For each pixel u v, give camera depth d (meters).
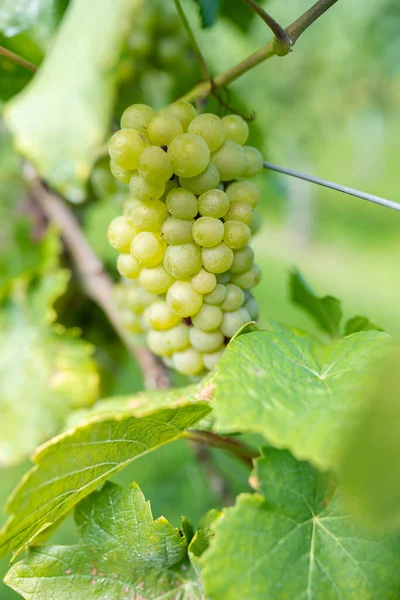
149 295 0.49
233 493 0.66
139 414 0.40
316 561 0.40
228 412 0.39
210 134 0.45
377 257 3.24
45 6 0.60
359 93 3.03
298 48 2.61
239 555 0.39
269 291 2.24
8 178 0.73
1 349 0.68
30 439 0.66
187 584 0.44
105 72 0.51
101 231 2.15
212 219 0.45
